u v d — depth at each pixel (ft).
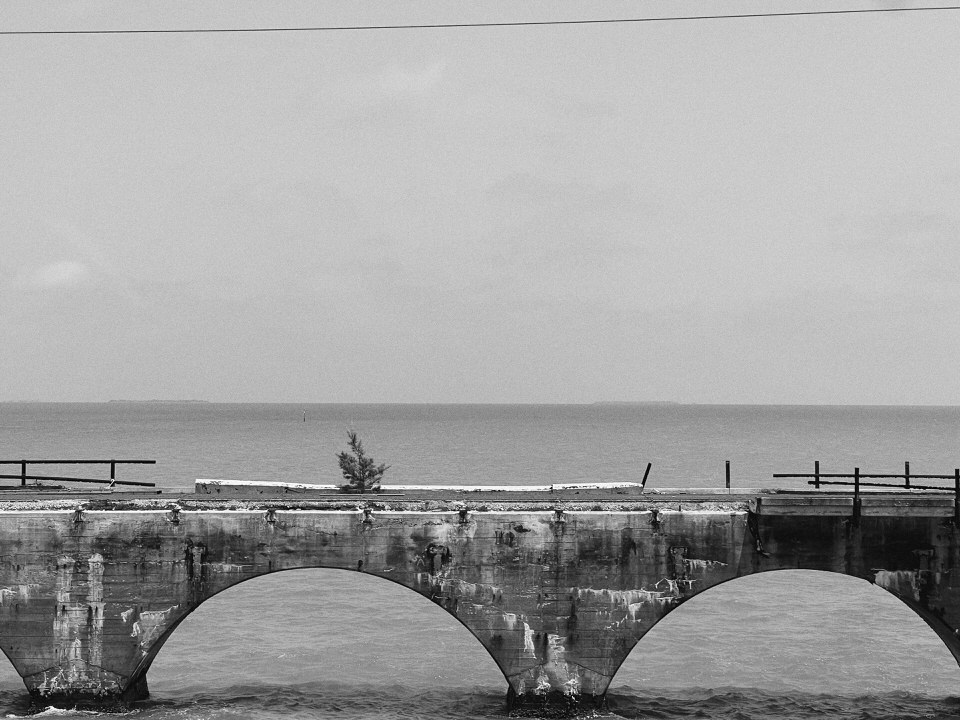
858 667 119.14
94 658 95.30
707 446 452.76
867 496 97.66
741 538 95.66
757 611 145.18
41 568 94.89
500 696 107.04
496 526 95.50
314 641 129.39
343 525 95.61
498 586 95.35
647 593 95.40
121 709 96.22
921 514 95.14
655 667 118.93
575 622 95.30
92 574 94.94
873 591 158.40
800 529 95.35
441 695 107.34
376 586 161.27
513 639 95.35
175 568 95.30
